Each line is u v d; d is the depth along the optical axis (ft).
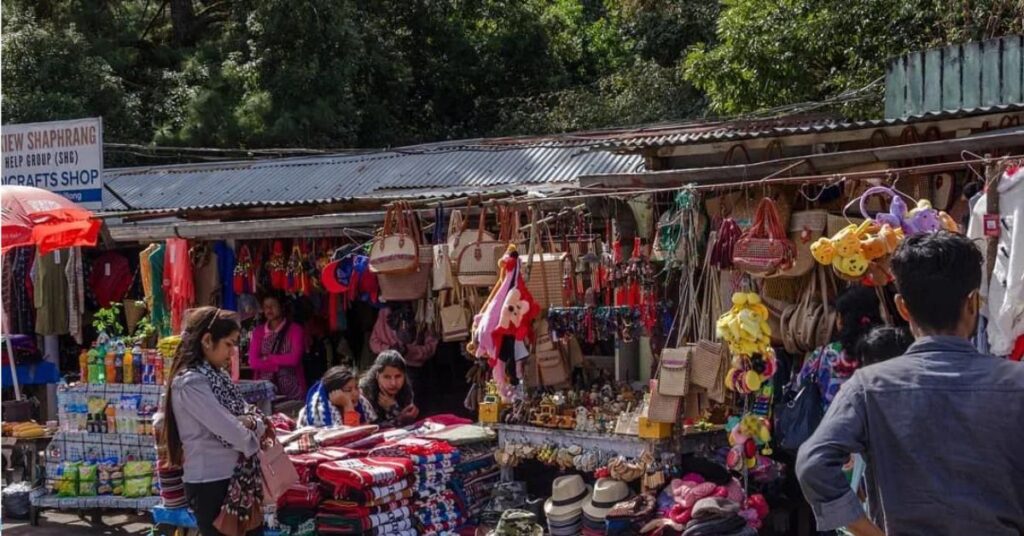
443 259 23.70
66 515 27.99
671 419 19.85
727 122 36.63
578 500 22.07
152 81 69.77
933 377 8.66
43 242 27.63
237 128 63.98
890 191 16.81
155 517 23.29
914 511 8.51
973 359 8.74
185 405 17.81
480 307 23.66
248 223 29.68
